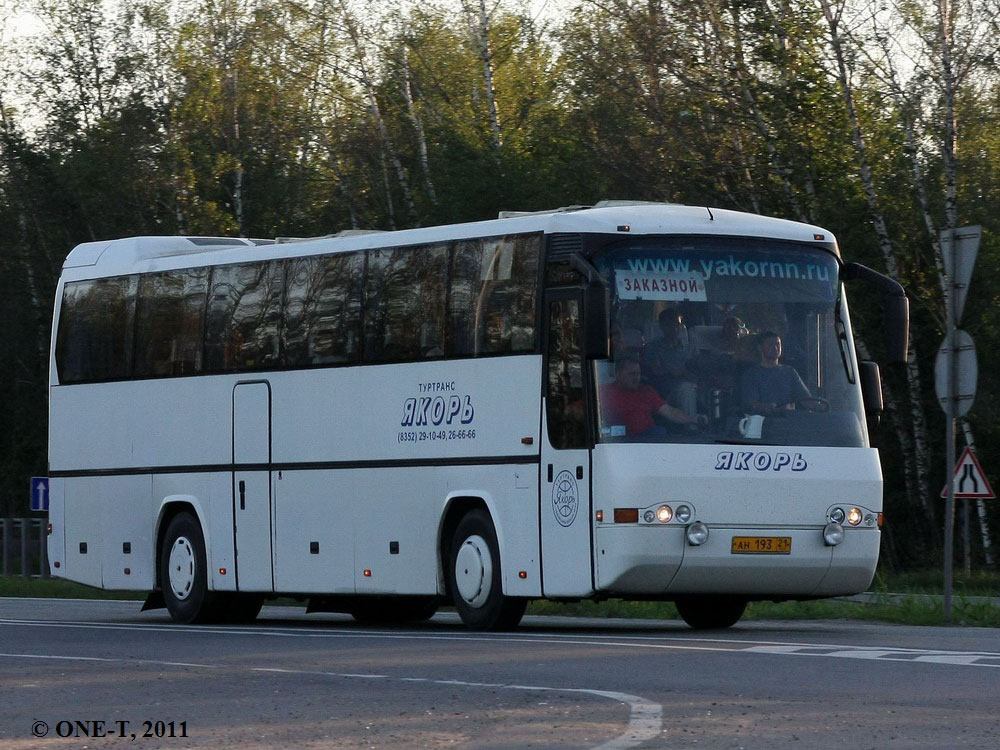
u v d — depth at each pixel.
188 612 43.84
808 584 34.28
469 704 22.47
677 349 34.16
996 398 75.38
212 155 105.75
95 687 25.44
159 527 44.84
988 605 41.66
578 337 34.19
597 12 82.56
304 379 40.91
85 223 107.88
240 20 109.44
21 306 110.56
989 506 78.50
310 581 40.44
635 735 19.42
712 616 38.94
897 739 19.02
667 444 33.44
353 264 40.06
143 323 45.59
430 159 92.44
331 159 108.19
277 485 41.41
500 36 100.81
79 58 110.06
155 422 44.94
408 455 38.06
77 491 47.28
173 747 19.23
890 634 34.59
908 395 79.38
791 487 33.94
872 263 76.50
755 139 76.25
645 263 34.50
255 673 27.02
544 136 87.31
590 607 46.28
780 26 74.31
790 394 34.62
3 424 113.31
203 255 44.28
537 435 34.91
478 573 36.28
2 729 21.00
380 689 24.38
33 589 69.38
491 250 36.62
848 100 74.38
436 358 37.59
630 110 80.50
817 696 22.81
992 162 75.94
